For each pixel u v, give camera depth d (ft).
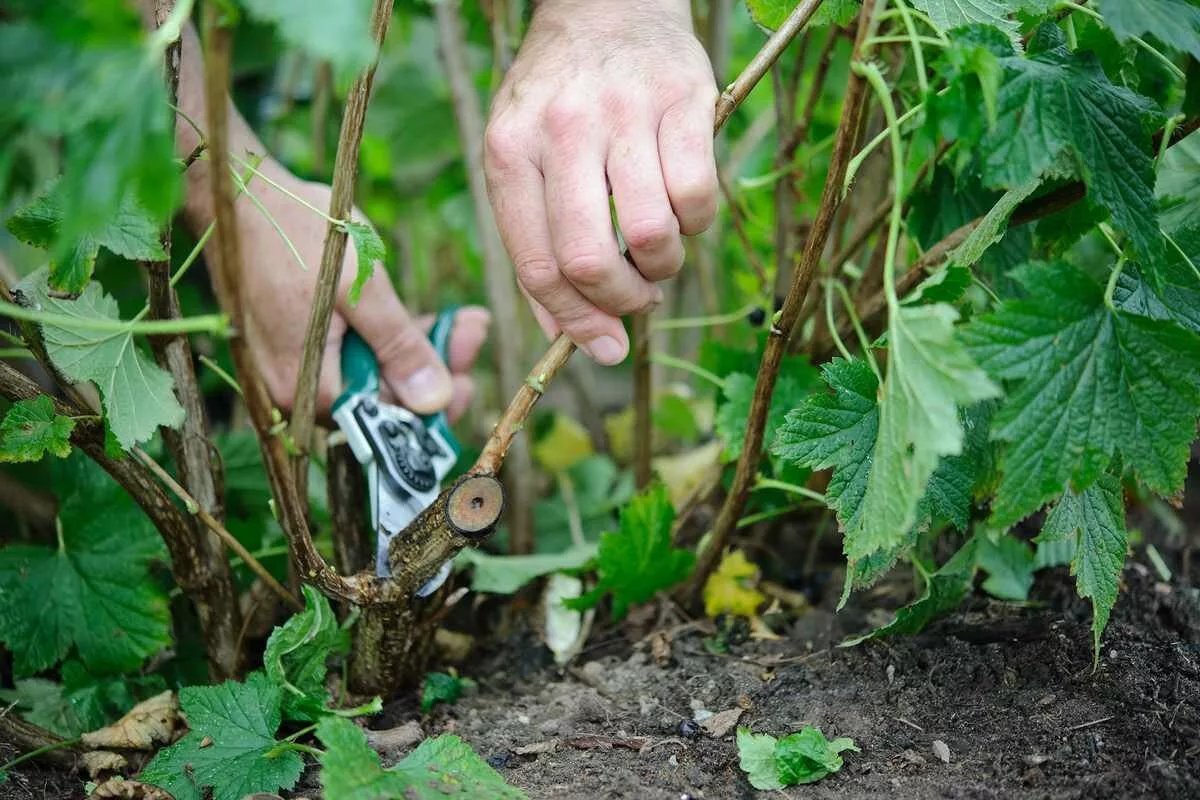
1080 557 1.74
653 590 2.21
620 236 1.92
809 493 2.00
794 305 1.79
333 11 1.36
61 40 1.38
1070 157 1.69
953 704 1.88
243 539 2.22
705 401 3.23
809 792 1.76
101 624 2.02
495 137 1.83
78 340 1.78
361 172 3.30
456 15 2.65
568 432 3.20
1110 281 1.61
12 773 1.86
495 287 2.67
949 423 1.49
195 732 1.83
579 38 1.87
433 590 1.89
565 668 2.17
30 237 1.72
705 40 2.52
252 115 3.15
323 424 2.14
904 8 1.54
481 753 1.90
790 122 2.32
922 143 1.53
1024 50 1.79
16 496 2.24
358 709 1.87
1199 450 2.61
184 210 2.09
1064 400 1.57
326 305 1.80
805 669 2.01
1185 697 1.83
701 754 1.86
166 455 2.21
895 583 2.26
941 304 1.52
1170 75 1.94
